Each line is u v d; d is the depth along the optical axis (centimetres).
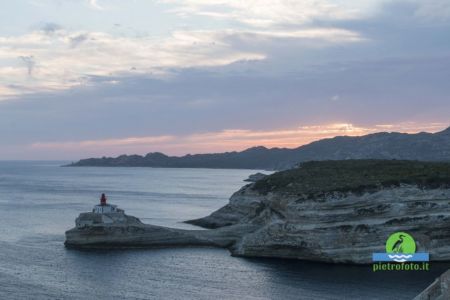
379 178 8562
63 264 7750
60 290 6347
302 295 6159
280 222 8300
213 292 6294
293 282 6750
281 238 8212
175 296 6125
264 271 7369
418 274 7156
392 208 8062
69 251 8725
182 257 8325
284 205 8350
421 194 8200
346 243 7888
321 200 8031
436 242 8012
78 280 6825
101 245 9019
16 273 7175
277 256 8306
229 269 7500
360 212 8019
